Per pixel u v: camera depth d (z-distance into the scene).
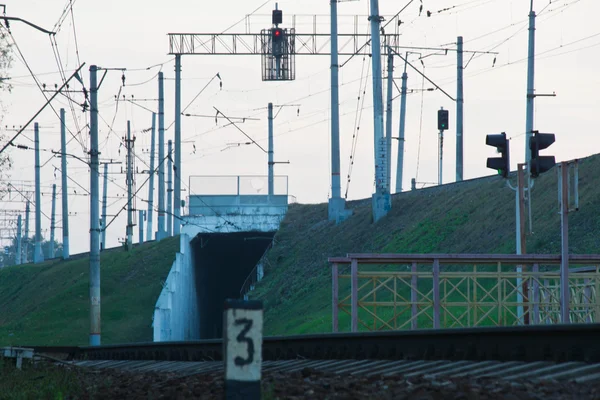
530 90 182.00
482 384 40.75
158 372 76.19
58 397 54.44
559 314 119.81
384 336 63.16
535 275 110.88
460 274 110.31
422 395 37.59
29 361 95.06
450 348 56.38
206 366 76.56
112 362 106.69
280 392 43.31
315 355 71.94
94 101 162.50
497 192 197.88
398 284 181.62
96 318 160.00
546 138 99.69
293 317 195.00
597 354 45.62
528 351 50.41
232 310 30.62
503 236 175.12
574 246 154.62
